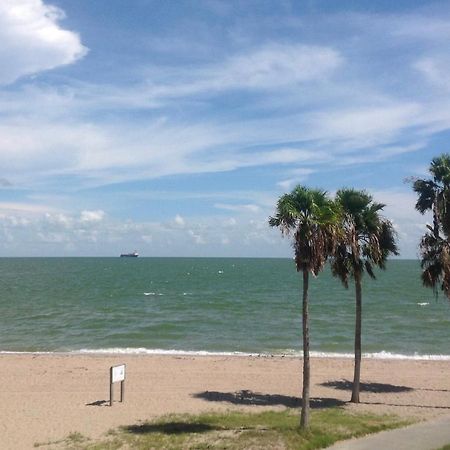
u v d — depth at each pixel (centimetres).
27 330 4809
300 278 13175
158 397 2464
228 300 7469
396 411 2223
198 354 3603
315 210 1738
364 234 2253
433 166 2225
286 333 4659
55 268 19250
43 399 2406
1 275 14138
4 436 1855
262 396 2517
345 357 3509
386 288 9931
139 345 4097
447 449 1630
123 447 1714
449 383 2819
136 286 10231
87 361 3272
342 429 1859
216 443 1727
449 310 6419
